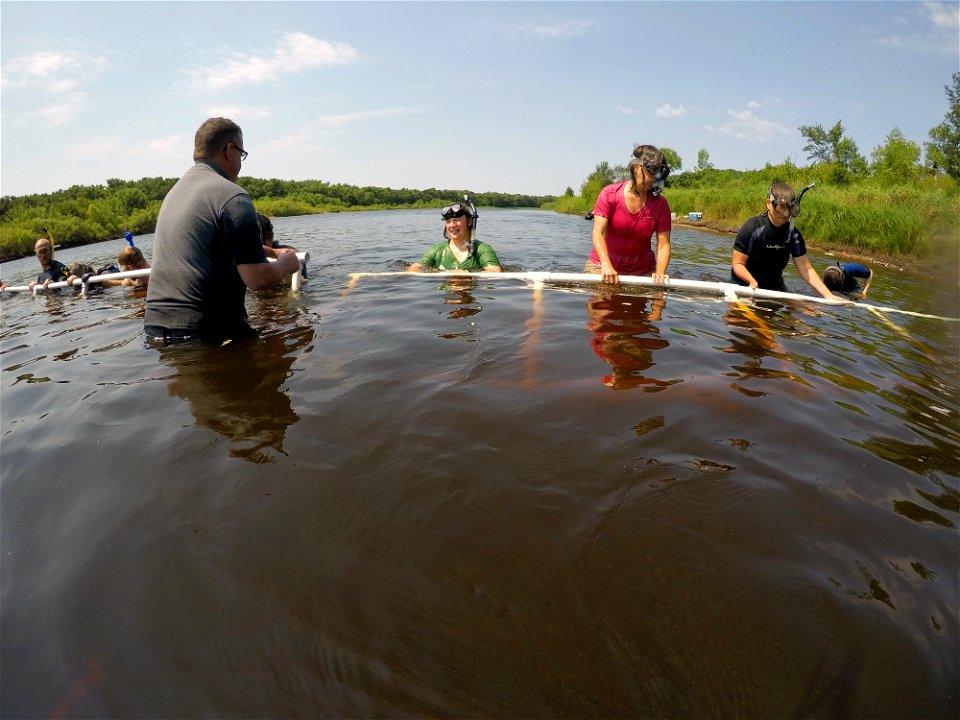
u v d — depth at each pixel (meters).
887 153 25.31
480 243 5.54
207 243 3.05
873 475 1.58
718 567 1.19
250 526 1.36
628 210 4.59
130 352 2.91
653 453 1.64
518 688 0.93
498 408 1.95
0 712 0.92
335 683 0.95
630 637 1.02
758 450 1.68
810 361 2.61
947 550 1.27
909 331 3.48
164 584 1.19
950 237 8.73
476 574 1.18
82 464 1.71
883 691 0.92
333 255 8.33
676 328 3.05
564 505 1.40
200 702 0.93
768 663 0.97
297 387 2.21
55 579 1.24
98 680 0.98
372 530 1.32
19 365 2.82
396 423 1.85
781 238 4.68
